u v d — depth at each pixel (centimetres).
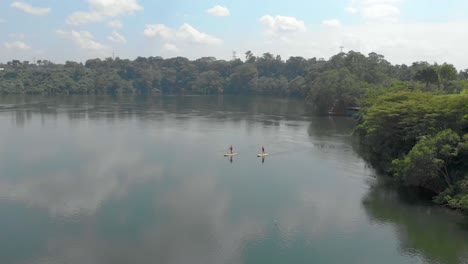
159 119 15638
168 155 9306
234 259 4556
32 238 4991
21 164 8281
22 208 5912
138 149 9906
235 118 16188
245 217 5675
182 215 5731
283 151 9869
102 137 11412
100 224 5403
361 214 5791
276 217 5688
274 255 4650
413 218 5631
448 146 6056
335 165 8494
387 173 7750
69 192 6619
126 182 7200
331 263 4472
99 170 7938
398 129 7762
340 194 6638
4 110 17762
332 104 17988
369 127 8612
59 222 5447
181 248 4794
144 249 4753
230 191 6775
